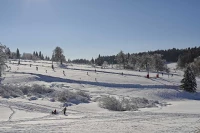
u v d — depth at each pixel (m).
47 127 22.03
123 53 132.50
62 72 83.38
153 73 95.50
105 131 20.92
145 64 119.62
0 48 70.06
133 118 28.98
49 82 67.19
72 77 73.69
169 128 22.42
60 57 126.06
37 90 53.25
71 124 24.03
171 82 74.75
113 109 42.00
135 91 62.19
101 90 61.62
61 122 25.23
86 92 58.00
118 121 26.62
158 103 52.25
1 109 33.88
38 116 30.20
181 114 33.12
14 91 50.00
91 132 20.38
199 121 26.97
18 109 34.97
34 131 19.80
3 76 70.31
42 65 105.81
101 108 41.72
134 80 74.44
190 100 58.44
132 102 48.66
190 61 142.00
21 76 70.31
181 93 62.03
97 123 24.92
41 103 41.16
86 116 30.89
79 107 41.00
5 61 72.69
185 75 65.50
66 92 49.50
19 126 22.27
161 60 119.69
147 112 35.53
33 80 67.69
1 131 19.27
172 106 47.59
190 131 20.97
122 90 62.72
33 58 173.75
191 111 38.59
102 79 72.94
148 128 22.41
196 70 100.94
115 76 80.00
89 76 77.19
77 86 64.25
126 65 131.12
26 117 29.23
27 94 50.31
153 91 61.97
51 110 36.78
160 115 31.94
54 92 51.97
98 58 184.62
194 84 65.25
